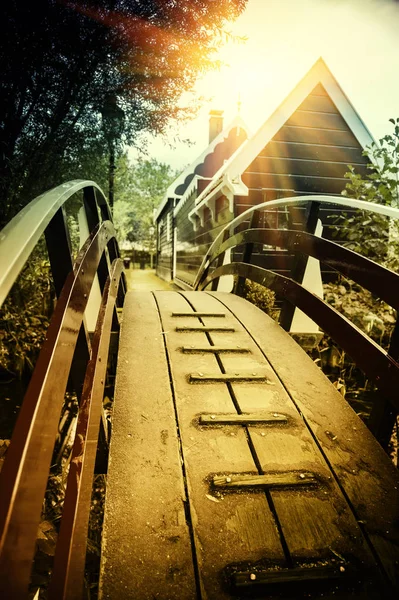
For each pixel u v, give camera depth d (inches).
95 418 52.8
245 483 52.4
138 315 110.6
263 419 65.2
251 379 77.8
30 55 145.3
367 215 184.4
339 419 67.2
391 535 47.3
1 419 132.1
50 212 39.9
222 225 269.1
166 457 56.2
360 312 170.7
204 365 82.4
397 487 54.1
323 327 81.7
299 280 103.4
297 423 65.7
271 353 89.3
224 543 45.1
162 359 84.0
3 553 23.7
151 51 174.9
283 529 47.1
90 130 193.2
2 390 149.7
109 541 44.0
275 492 51.8
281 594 40.8
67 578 33.5
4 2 127.8
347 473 55.8
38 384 34.1
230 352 89.5
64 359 41.3
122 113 194.9
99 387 58.9
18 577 24.4
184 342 93.2
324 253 84.5
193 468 54.7
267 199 247.4
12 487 26.0
